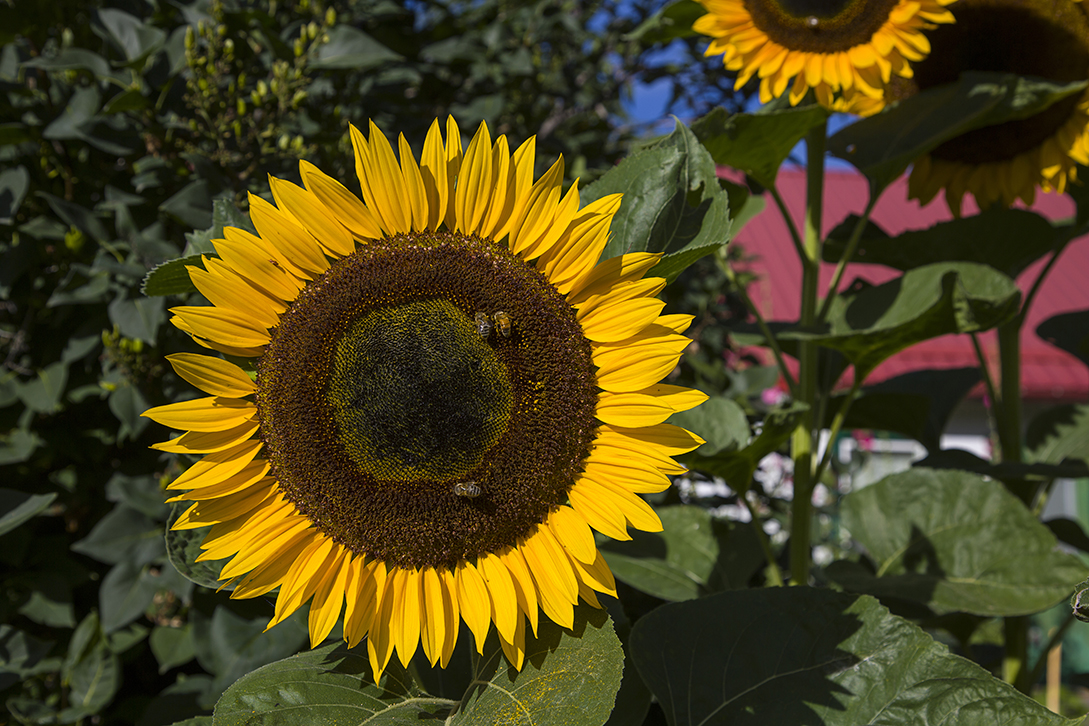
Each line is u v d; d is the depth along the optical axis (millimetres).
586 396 553
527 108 1630
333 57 1021
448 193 570
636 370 551
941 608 787
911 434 1114
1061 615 3148
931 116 848
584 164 1446
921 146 818
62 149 1122
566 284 564
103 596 957
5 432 1076
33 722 955
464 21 1675
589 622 542
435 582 546
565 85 1805
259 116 1006
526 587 539
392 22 1481
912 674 604
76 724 1029
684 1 922
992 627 1687
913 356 3732
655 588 834
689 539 893
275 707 527
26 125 1068
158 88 1008
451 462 541
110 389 1004
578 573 544
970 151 919
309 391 546
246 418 557
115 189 1003
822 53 771
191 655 1003
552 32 1866
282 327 556
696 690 618
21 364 1082
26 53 1072
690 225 633
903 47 749
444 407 540
